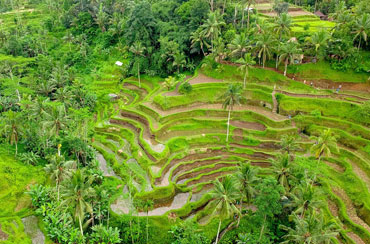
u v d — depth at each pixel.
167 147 62.25
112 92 88.00
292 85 77.56
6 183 51.41
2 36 99.75
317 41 75.50
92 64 99.06
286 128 66.56
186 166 59.56
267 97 74.25
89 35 110.44
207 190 55.12
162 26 91.75
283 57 76.75
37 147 61.00
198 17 87.12
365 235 44.69
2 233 43.38
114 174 58.62
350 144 61.44
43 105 59.81
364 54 76.75
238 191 40.56
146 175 57.12
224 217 39.44
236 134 67.06
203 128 68.94
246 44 77.56
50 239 43.84
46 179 54.19
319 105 69.69
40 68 89.69
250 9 98.56
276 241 44.75
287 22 76.69
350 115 66.25
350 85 75.44
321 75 77.88
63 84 82.69
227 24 91.94
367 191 50.66
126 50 99.69
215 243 44.25
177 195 54.03
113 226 46.69
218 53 81.50
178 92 77.75
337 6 100.06
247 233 44.75
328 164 58.81
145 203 49.69
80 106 78.94
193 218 48.31
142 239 44.84
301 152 62.38
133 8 92.19
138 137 67.75
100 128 72.25
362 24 71.88
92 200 44.81
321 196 50.25
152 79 89.94
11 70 82.62
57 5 124.12
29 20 122.12
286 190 44.78
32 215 47.91
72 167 48.78
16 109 74.88
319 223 36.38
